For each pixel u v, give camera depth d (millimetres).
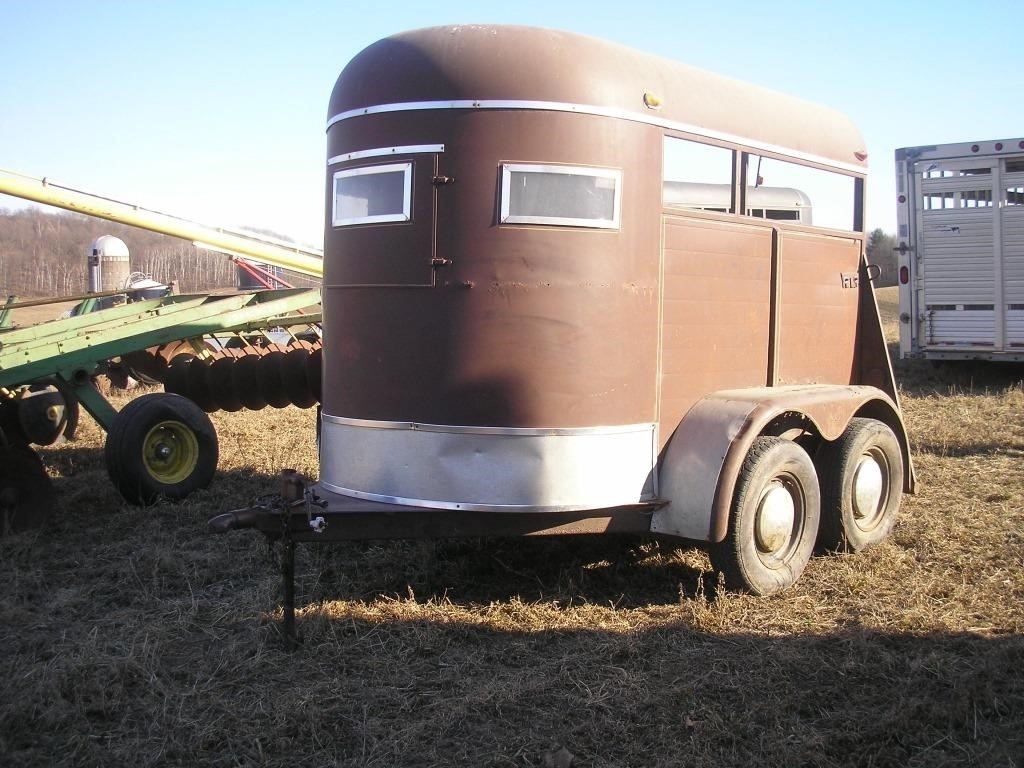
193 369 8250
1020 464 7805
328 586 4895
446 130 4180
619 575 5031
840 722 3393
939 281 12320
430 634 4195
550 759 3143
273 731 3348
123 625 4410
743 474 4570
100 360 6965
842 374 6074
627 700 3570
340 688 3691
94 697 3602
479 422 4207
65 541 5922
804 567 5035
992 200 11766
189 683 3787
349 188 4473
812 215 5684
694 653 4008
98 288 13977
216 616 4516
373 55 4422
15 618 4496
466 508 4215
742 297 5117
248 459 8352
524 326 4199
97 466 8320
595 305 4305
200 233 9039
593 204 4277
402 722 3432
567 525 4426
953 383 12609
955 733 3305
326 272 4656
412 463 4281
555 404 4238
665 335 4637
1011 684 3631
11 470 6082
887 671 3826
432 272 4219
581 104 4230
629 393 4445
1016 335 11750
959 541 5691
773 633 4258
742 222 5066
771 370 5383
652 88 4520
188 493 6934
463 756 3195
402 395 4289
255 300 8352
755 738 3287
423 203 4219
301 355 7879
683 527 4520
